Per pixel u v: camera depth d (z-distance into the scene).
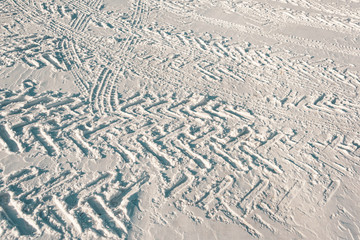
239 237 3.23
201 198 3.61
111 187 3.63
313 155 4.23
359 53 6.92
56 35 7.21
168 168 3.95
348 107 5.18
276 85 5.77
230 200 3.60
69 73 5.84
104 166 3.91
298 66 6.35
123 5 9.19
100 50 6.74
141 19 8.37
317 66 6.35
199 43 7.23
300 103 5.28
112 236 3.15
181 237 3.20
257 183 3.82
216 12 8.97
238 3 9.53
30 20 7.83
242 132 4.59
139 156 4.09
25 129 4.41
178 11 8.97
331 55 6.81
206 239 3.20
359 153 4.29
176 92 5.48
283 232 3.29
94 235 3.15
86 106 4.99
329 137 4.55
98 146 4.21
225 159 4.13
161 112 4.97
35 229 3.17
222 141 4.41
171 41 7.27
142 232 3.22
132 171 3.87
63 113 4.80
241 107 5.14
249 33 7.80
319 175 3.94
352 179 3.91
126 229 3.23
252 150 4.29
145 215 3.38
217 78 5.93
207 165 4.03
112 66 6.18
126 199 3.50
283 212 3.49
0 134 4.30
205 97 5.30
